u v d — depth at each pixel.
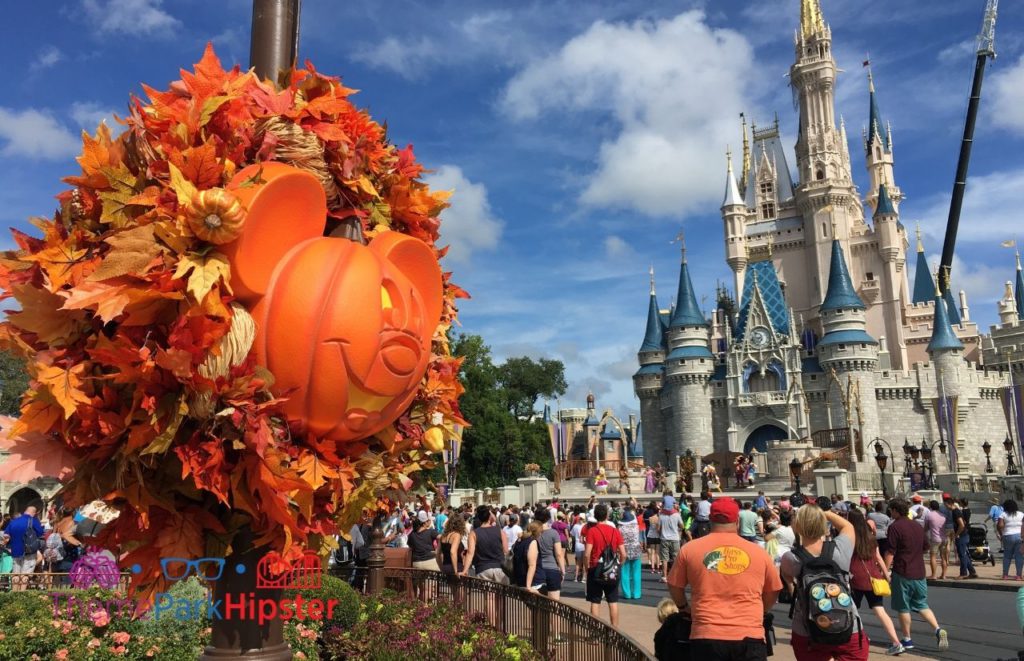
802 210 104.06
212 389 3.25
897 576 11.15
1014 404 69.31
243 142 3.77
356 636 8.05
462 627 7.34
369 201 4.36
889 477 49.28
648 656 4.48
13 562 14.54
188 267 3.27
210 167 3.49
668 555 19.48
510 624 7.89
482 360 67.19
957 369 79.81
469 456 66.38
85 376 3.29
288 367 3.49
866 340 80.44
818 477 37.09
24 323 3.33
